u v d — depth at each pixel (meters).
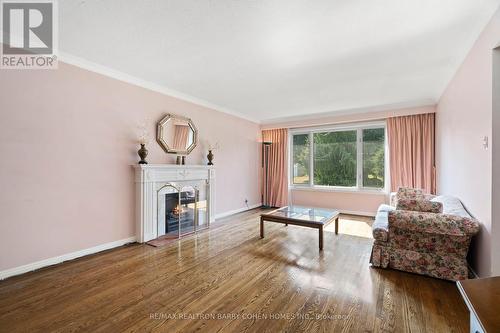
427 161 4.51
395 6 1.83
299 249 3.19
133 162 3.44
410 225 2.33
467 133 2.64
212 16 1.99
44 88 2.56
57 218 2.67
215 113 4.91
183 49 2.57
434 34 2.22
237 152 5.58
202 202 4.48
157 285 2.23
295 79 3.41
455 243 2.26
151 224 3.56
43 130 2.55
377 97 4.24
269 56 2.71
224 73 3.22
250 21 2.05
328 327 1.66
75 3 1.84
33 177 2.48
